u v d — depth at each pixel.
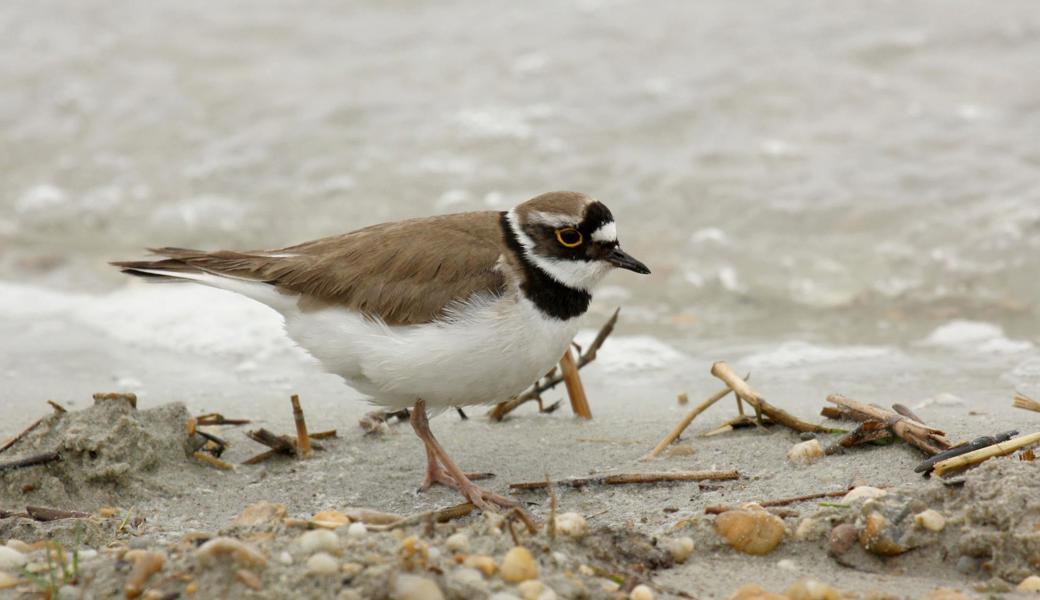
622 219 16.16
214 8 21.45
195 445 9.55
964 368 12.24
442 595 6.30
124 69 19.91
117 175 18.05
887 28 19.22
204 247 16.61
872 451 8.98
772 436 9.59
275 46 20.30
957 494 7.54
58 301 14.94
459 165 17.22
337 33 20.53
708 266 15.42
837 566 7.37
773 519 7.56
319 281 8.87
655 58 18.97
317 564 6.44
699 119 17.59
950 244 15.12
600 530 7.49
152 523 8.38
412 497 8.95
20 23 21.23
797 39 19.11
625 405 11.31
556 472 9.35
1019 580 7.00
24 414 11.02
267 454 9.66
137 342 13.59
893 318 14.09
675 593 6.94
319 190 17.19
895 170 16.28
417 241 8.82
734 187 16.34
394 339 8.65
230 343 13.48
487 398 8.99
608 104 18.02
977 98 17.55
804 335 13.73
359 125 18.14
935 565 7.28
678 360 13.06
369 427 10.28
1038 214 15.21
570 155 17.17
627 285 15.35
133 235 17.05
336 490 9.09
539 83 18.66
